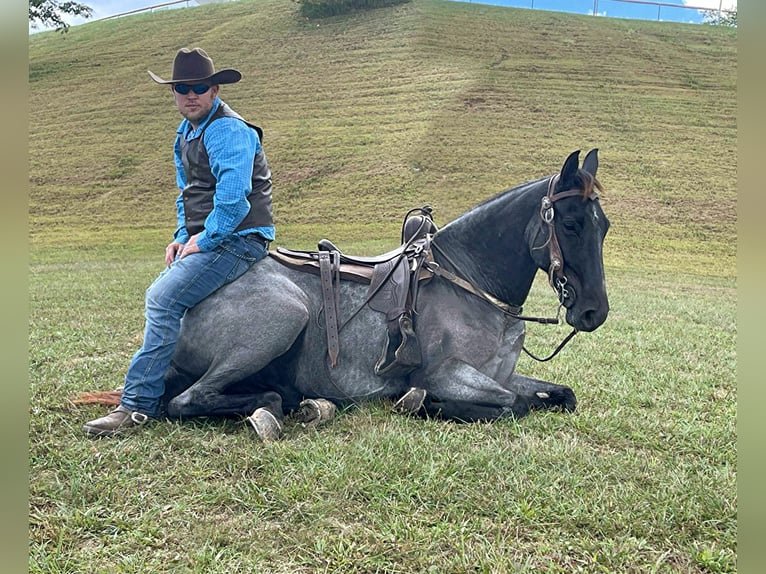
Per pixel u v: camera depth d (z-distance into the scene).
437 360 3.96
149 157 28.58
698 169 24.98
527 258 4.09
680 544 2.71
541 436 3.83
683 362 6.00
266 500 2.99
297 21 42.16
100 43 42.78
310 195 23.70
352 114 29.94
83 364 5.40
